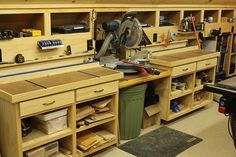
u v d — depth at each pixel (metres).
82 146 2.74
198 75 4.21
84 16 3.29
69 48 3.04
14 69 2.65
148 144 3.20
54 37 2.90
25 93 2.18
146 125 3.59
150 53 3.76
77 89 2.52
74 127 2.60
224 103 2.21
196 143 3.25
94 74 2.76
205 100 4.27
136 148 3.11
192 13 4.88
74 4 3.02
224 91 2.17
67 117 2.61
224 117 3.97
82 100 2.58
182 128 3.62
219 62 5.42
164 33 4.11
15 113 2.19
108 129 3.07
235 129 2.30
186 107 3.96
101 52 3.28
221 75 5.38
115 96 2.89
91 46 3.26
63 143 2.75
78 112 2.68
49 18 2.83
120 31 3.30
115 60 3.40
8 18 2.86
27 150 2.36
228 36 5.52
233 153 3.04
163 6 4.01
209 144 3.23
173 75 3.49
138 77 3.10
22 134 2.42
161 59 3.59
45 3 2.79
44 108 2.32
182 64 3.57
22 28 2.99
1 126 2.43
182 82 3.90
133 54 3.68
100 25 3.59
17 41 2.63
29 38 2.71
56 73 2.76
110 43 3.33
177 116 3.75
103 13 3.64
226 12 5.77
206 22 4.86
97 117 2.82
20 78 2.53
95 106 2.85
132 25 3.22
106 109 2.93
